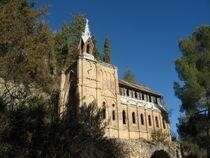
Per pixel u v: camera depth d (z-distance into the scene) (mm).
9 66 19562
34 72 24484
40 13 29531
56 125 11188
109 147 29078
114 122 51938
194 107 39219
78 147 11547
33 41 25047
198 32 44719
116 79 56750
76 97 49406
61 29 59969
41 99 13203
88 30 59000
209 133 36688
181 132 40062
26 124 11008
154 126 57844
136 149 35281
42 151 10562
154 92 63812
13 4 23922
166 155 39875
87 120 12867
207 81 39531
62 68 55312
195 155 36625
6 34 21500
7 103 12164
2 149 10188
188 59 43156
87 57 54562
